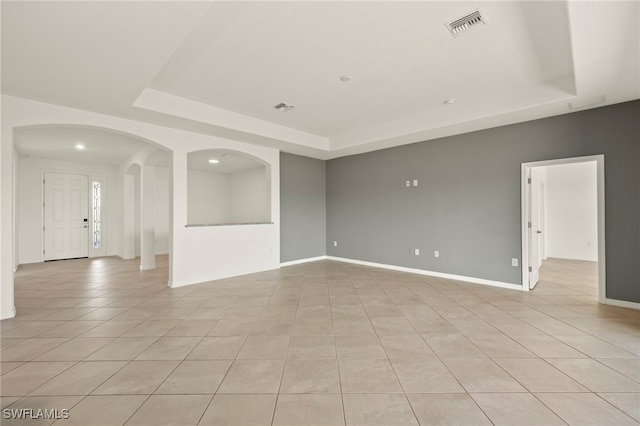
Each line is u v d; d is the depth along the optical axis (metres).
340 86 3.87
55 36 2.30
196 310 3.67
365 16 2.47
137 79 3.04
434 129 4.93
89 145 6.16
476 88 3.99
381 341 2.77
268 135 5.35
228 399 1.92
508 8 2.39
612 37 2.34
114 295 4.34
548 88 3.74
